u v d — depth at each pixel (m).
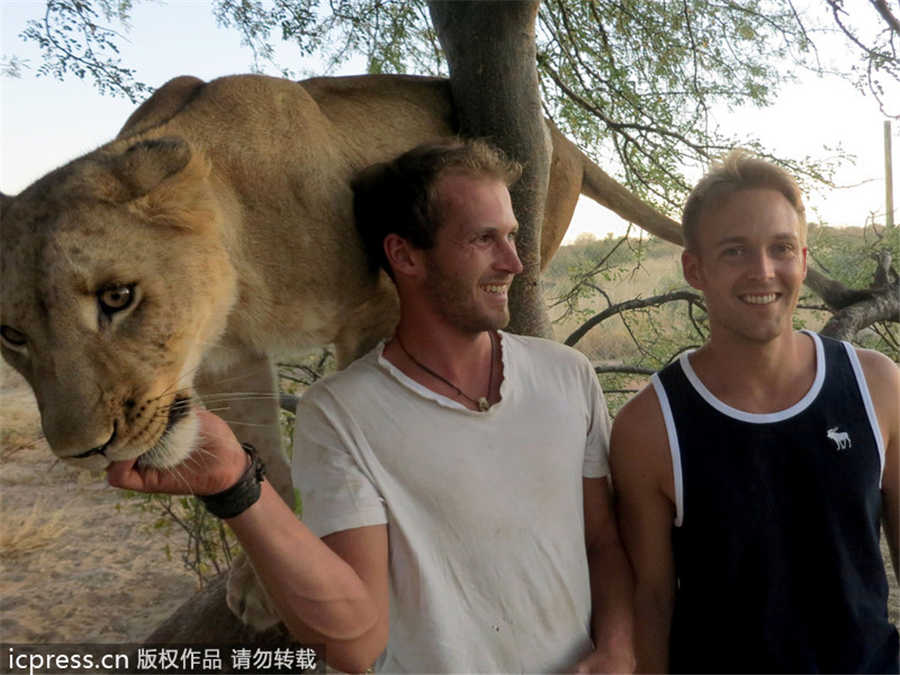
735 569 1.83
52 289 1.94
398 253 1.93
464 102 2.67
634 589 1.98
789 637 1.81
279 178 2.51
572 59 3.88
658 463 1.90
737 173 1.86
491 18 2.49
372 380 1.82
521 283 2.71
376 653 1.68
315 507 1.72
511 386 1.86
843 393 1.84
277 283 2.53
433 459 1.75
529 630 1.77
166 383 2.06
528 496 1.79
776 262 1.82
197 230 2.20
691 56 3.83
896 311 3.71
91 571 6.59
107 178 2.06
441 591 1.73
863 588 1.80
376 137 2.88
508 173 1.96
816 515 1.80
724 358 1.87
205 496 1.49
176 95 2.69
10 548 6.96
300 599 1.55
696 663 1.90
